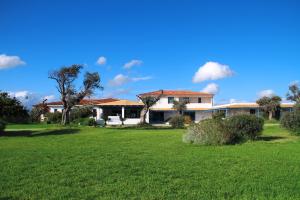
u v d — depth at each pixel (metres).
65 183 11.35
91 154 18.30
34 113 73.44
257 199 9.41
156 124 65.56
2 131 36.56
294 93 73.00
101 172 13.04
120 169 13.63
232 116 26.88
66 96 53.78
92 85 54.03
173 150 20.03
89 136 32.47
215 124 24.19
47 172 13.14
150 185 10.99
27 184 11.24
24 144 25.12
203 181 11.50
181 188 10.63
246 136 25.86
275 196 9.75
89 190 10.45
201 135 23.50
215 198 9.57
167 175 12.52
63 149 21.00
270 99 69.31
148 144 23.91
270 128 39.91
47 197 9.74
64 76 52.59
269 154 17.80
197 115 77.75
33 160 16.17
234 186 10.80
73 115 66.94
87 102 82.00
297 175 12.37
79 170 13.47
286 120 30.17
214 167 14.01
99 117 70.56
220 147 21.58
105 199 9.48
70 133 36.97
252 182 11.32
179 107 72.38
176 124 50.03
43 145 24.08
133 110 72.00
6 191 10.38
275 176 12.20
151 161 15.61
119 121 66.44
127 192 10.15
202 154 17.98
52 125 56.38
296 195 9.80
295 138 27.67
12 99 38.84
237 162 15.22
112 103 67.62
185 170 13.38
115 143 24.98
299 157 16.66
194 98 78.25
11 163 15.31
